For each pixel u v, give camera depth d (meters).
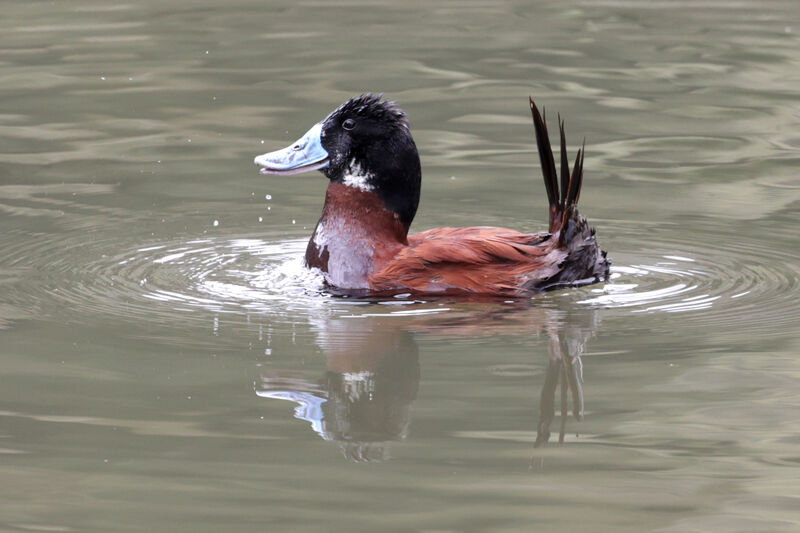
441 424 8.30
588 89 19.14
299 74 19.91
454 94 18.83
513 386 8.91
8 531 6.87
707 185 14.80
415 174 11.31
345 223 11.32
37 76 19.78
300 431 8.19
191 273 11.77
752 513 7.12
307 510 7.11
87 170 15.45
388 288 10.96
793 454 7.86
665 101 18.48
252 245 12.80
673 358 9.45
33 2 25.69
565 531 6.91
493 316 10.41
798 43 21.89
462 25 23.58
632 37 22.55
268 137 16.72
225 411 8.48
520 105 18.31
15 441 7.98
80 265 11.97
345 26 23.47
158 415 8.40
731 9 24.98
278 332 10.05
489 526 6.94
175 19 24.11
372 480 7.49
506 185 14.84
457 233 11.45
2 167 15.49
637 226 13.28
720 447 7.93
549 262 10.86
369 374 9.11
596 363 9.36
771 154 15.98
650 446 7.98
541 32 22.97
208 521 7.00
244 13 24.69
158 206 14.16
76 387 8.84
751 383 8.95
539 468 7.66
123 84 19.38
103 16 24.36
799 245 12.57
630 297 10.97
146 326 10.18
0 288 11.19
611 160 15.84
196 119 17.58
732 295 11.04
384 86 19.23
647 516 7.09
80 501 7.23
